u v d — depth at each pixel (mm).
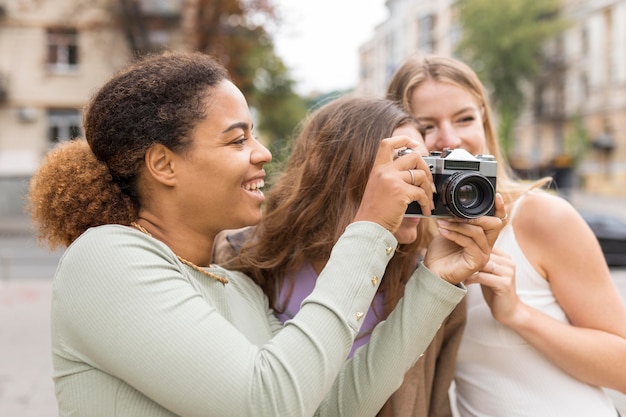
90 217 1073
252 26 14969
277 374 930
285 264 1435
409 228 1293
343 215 1387
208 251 1151
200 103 1037
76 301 960
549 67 27141
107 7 15383
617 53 24078
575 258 1372
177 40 15758
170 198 1078
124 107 1033
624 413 1836
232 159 1056
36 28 17016
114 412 968
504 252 1397
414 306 1142
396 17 15172
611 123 24625
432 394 1438
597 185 25078
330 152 1414
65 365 995
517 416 1403
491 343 1424
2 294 7699
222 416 917
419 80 1637
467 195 1146
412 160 1097
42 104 17297
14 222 16453
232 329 981
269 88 18547
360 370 1156
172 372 918
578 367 1325
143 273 964
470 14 23016
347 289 1005
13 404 3955
